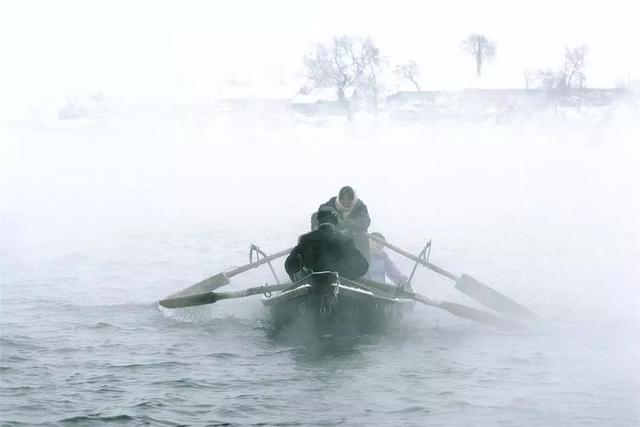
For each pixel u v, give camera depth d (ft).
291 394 104.06
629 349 126.82
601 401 101.60
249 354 122.62
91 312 149.59
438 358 121.39
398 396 103.60
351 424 93.91
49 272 195.31
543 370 115.14
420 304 161.89
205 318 145.48
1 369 112.68
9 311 149.79
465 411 98.17
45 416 95.20
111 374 111.24
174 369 114.01
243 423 93.86
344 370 114.83
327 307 131.54
